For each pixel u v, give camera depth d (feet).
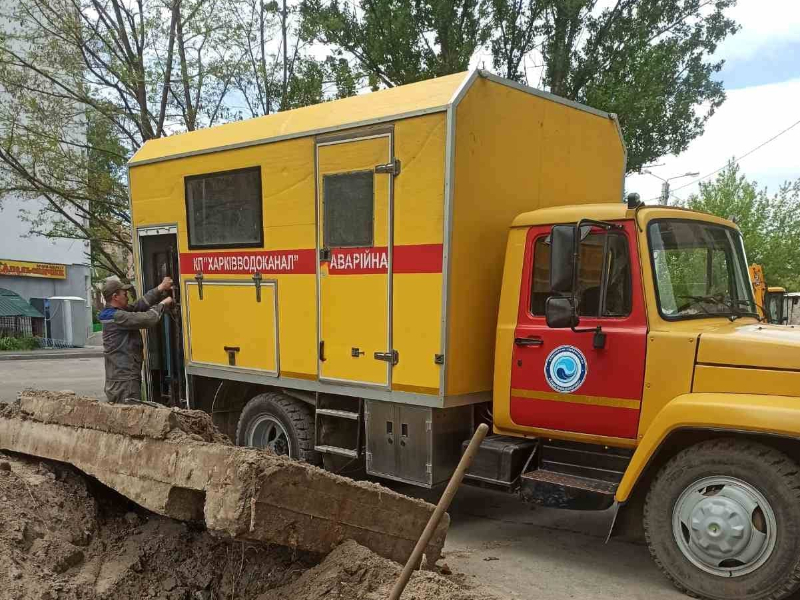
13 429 16.55
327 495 12.02
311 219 20.04
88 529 14.25
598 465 15.93
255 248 21.79
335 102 20.11
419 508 13.51
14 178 38.06
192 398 24.64
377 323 18.48
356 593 11.07
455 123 16.72
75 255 95.40
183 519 12.57
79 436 14.78
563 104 20.30
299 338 20.65
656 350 14.62
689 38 39.88
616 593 14.32
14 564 11.78
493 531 18.85
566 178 20.48
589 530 18.95
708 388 14.01
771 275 78.69
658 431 14.02
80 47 36.19
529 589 14.55
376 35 41.04
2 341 82.12
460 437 18.30
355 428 20.22
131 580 12.73
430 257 17.17
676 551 14.03
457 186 16.89
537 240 16.81
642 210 15.43
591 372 15.51
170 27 36.60
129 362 22.94
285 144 20.65
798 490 12.73
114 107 36.73
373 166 18.38
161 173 24.86
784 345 13.23
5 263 83.35
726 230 17.69
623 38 39.63
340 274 19.35
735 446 13.47
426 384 17.35
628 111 36.78
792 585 12.74
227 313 22.91
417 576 11.34
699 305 15.92
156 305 23.41
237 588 12.76
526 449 16.85
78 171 37.76
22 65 36.01
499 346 17.19
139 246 26.18
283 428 21.71
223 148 22.56
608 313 15.44
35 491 14.49
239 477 11.10
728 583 13.37
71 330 91.97
